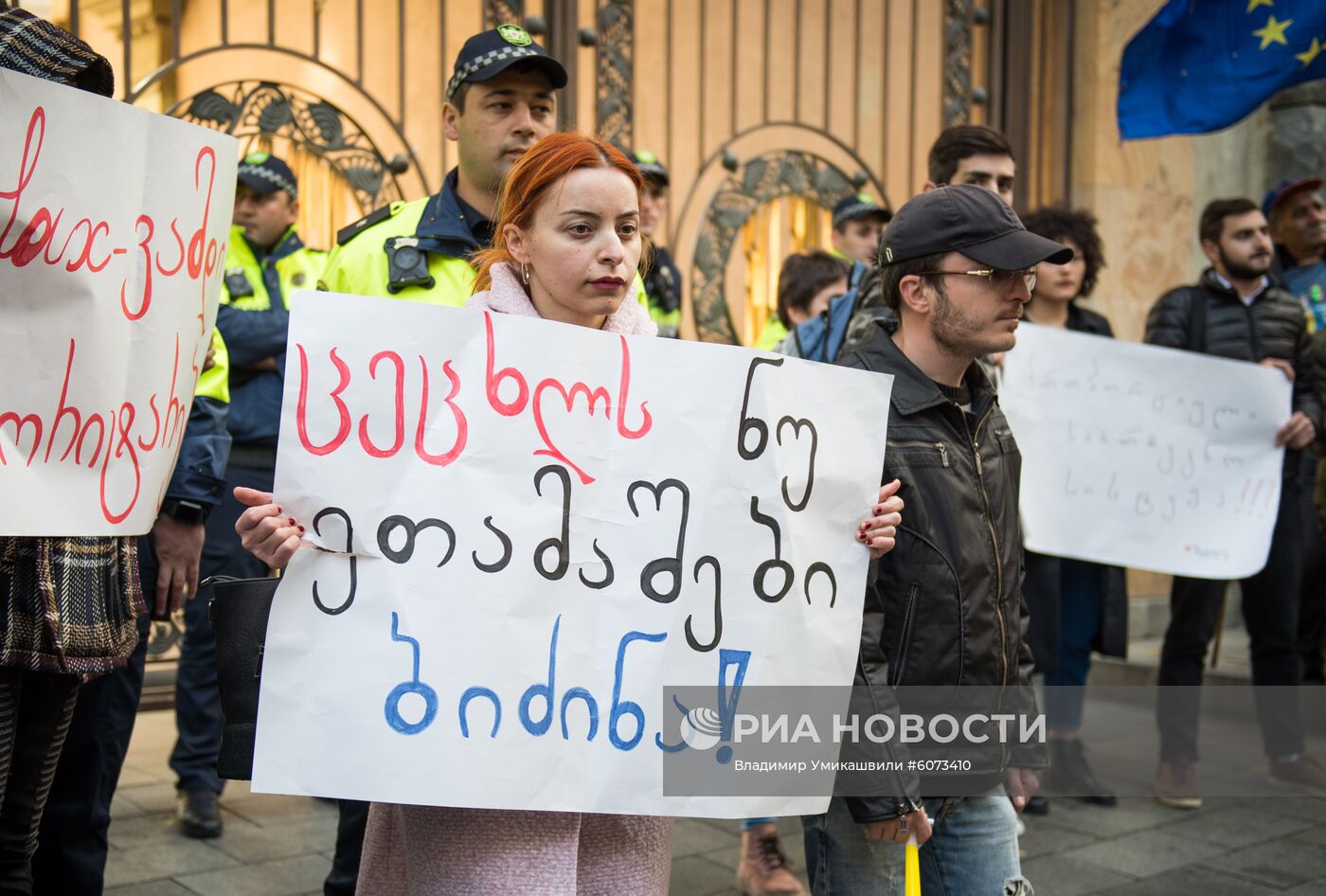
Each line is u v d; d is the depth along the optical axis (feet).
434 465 6.06
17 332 5.94
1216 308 15.92
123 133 6.23
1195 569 14.93
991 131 11.98
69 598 6.46
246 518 5.80
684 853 13.30
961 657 7.30
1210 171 24.95
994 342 7.49
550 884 6.08
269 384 13.94
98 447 6.28
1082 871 12.92
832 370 6.88
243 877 11.93
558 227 6.41
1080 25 23.50
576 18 18.88
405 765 5.89
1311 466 16.29
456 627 6.01
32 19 6.45
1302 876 12.82
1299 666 15.97
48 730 6.97
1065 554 14.44
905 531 7.27
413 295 8.77
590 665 6.24
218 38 16.74
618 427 6.38
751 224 20.97
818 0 21.72
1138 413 14.79
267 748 5.81
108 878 11.80
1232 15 16.67
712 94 20.62
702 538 6.49
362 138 17.67
